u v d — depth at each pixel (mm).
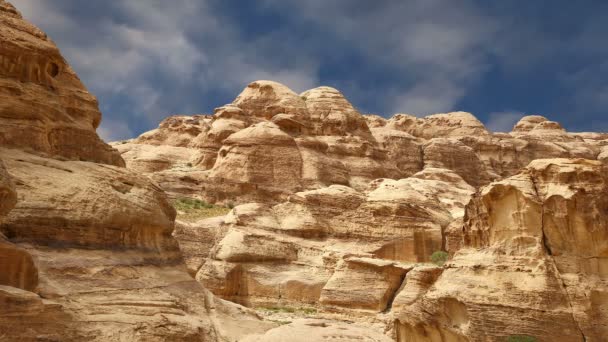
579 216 21906
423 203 49281
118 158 25469
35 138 20578
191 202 59375
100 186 20062
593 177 22391
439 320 22875
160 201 22812
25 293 14406
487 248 23359
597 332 20469
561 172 22516
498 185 23328
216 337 19859
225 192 59938
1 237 15094
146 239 21375
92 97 25422
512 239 22641
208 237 47531
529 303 21016
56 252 17562
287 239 44250
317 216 46188
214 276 40438
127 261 19438
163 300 18984
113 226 19688
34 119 20859
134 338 16703
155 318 17891
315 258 43250
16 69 21219
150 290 19156
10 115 20234
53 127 21719
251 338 17812
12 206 14828
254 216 45406
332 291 38375
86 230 18656
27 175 18359
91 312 16625
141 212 20953
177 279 21453
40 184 18375
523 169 23938
